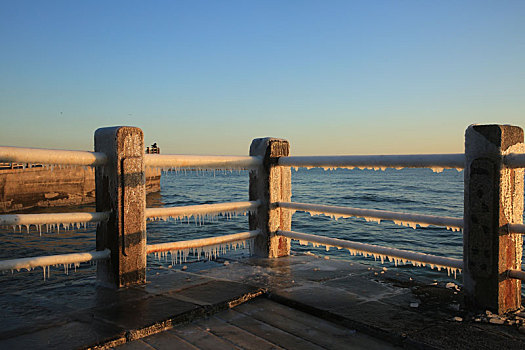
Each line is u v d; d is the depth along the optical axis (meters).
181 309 2.83
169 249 3.84
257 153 4.65
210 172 4.27
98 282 3.56
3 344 2.25
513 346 2.26
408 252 3.46
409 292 3.31
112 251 3.41
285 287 3.44
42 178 29.88
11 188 27.38
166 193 43.16
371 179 77.44
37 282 3.64
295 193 39.53
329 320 2.82
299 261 4.44
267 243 4.61
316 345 2.41
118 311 2.80
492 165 2.71
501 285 2.76
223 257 4.66
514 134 2.78
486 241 2.77
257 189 4.66
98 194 3.47
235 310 3.04
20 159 2.81
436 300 3.10
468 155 2.84
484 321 2.64
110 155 3.36
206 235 15.36
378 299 3.12
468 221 2.86
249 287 3.41
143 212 3.53
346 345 2.42
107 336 2.37
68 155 3.09
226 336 2.54
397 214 3.40
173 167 3.75
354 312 2.82
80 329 2.47
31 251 12.02
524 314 2.78
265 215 4.61
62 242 13.47
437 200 30.80
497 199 2.71
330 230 16.45
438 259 3.21
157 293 3.24
